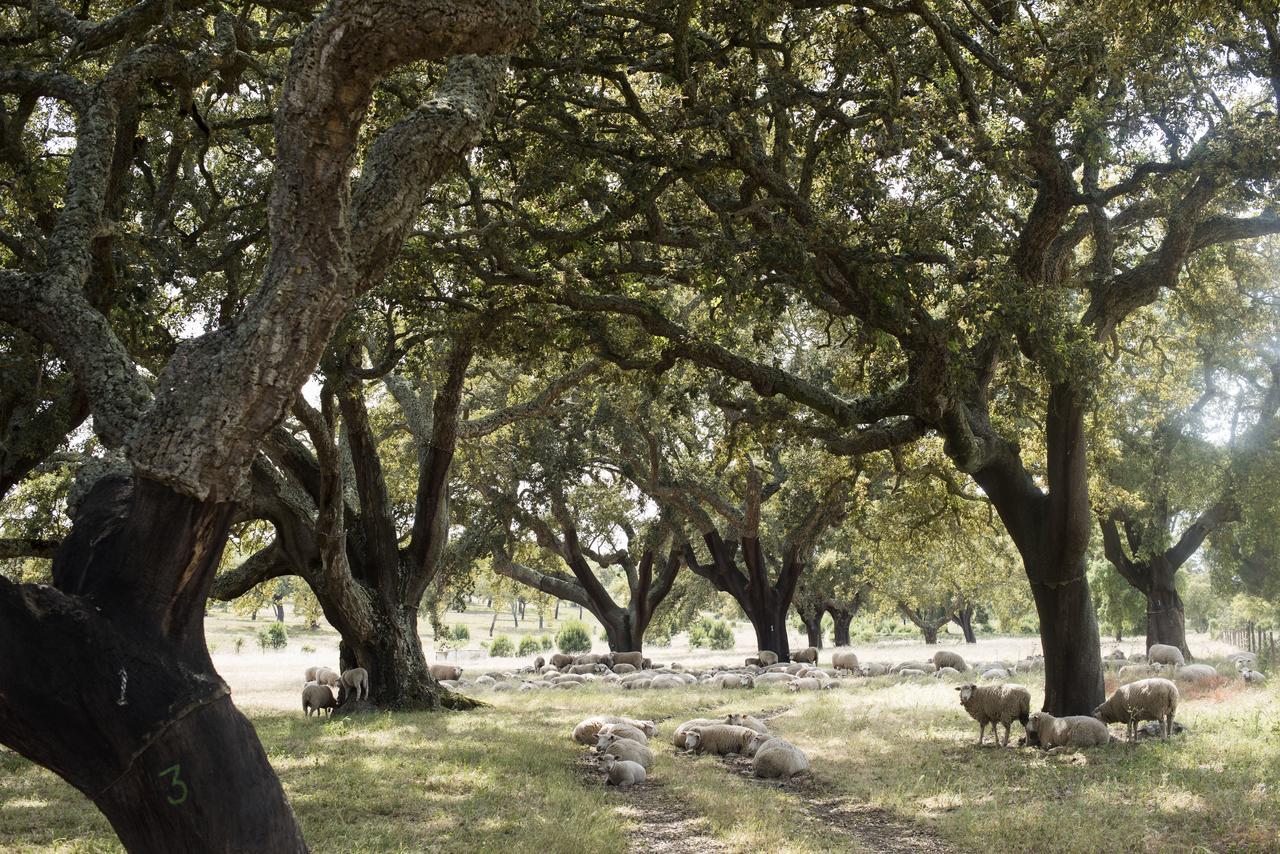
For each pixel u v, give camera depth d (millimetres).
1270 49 11617
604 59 12141
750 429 16859
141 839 4324
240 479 4414
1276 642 24938
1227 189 12641
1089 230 14641
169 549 4316
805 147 13195
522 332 14039
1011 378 14375
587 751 12703
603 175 13492
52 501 14797
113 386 5133
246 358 4316
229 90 10227
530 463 29500
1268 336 21344
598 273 13625
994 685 12578
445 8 4102
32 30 10453
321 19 4164
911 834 8328
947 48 11727
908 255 12000
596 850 7309
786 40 12305
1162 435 24156
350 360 14844
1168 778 9492
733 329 16703
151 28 10281
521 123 12094
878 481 27266
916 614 57094
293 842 4598
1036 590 14570
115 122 7145
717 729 12820
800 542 32156
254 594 28875
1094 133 11109
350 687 17719
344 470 19547
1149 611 27031
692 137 12664
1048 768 10680
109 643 4195
